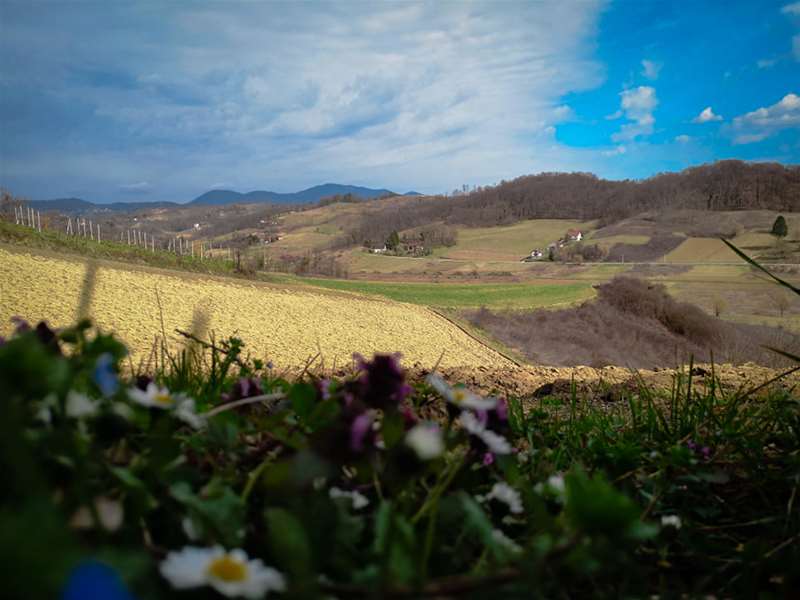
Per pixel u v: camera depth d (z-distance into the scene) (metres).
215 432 1.32
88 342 1.10
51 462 0.92
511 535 1.39
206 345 2.42
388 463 1.06
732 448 2.33
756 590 1.34
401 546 0.90
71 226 54.78
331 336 37.25
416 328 47.38
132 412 1.10
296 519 0.89
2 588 0.40
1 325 22.36
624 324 67.56
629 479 1.91
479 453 1.24
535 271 140.62
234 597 0.79
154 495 1.12
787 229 176.25
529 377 6.16
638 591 1.32
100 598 0.42
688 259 164.88
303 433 1.43
